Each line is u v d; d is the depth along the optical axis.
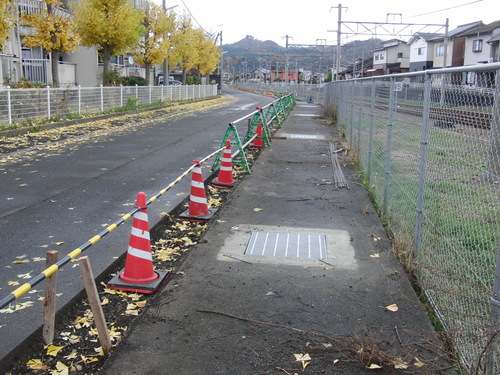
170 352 3.26
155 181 8.75
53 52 21.30
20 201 7.20
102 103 21.98
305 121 21.94
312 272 4.63
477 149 3.43
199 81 60.00
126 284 4.34
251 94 68.06
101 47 26.73
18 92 15.38
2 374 3.12
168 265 5.01
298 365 3.12
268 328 3.58
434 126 4.34
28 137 14.09
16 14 20.75
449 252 3.82
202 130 17.70
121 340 3.40
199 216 6.56
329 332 3.53
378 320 3.70
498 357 2.69
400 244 5.12
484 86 3.42
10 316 3.76
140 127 18.34
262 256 5.04
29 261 4.89
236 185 8.44
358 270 4.68
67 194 7.68
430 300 3.99
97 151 12.23
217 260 4.93
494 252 3.70
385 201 6.57
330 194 7.80
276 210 6.85
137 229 4.41
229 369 3.08
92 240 3.42
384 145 7.32
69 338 3.54
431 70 4.11
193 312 3.82
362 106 9.95
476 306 3.12
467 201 3.72
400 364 3.09
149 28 31.83
